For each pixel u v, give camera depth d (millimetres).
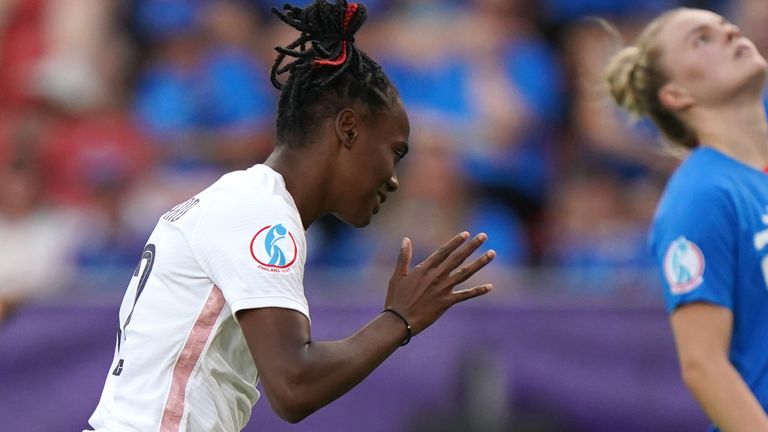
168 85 29000
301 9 11156
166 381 10359
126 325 10727
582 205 27016
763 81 13602
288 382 9766
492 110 28047
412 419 19906
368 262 24922
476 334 20172
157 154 27938
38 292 21328
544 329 20172
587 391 20047
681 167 13352
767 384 12500
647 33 14336
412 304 10344
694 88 13703
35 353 20312
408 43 28953
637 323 20172
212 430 10422
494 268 23109
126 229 26219
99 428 10516
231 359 10586
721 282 12469
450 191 26016
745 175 12969
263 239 10219
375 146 10930
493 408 19938
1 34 30062
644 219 26938
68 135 27859
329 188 10961
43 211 25594
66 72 29062
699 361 12297
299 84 10891
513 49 29250
